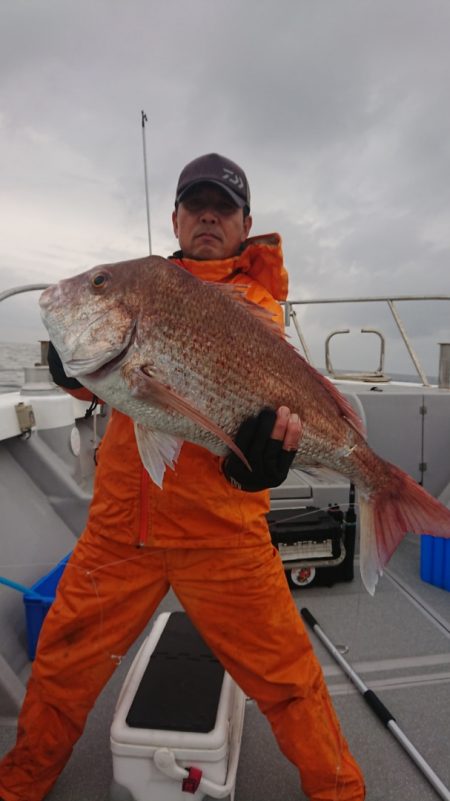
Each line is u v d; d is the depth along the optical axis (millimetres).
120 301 1510
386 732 2201
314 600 3361
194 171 1889
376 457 1865
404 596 3432
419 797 1879
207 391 1555
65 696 1688
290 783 1930
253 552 1638
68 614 1679
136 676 1952
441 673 2615
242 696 2076
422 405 4582
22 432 3342
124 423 1685
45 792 1783
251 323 1635
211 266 1868
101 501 1700
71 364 1542
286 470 1549
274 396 1642
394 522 1835
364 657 2740
